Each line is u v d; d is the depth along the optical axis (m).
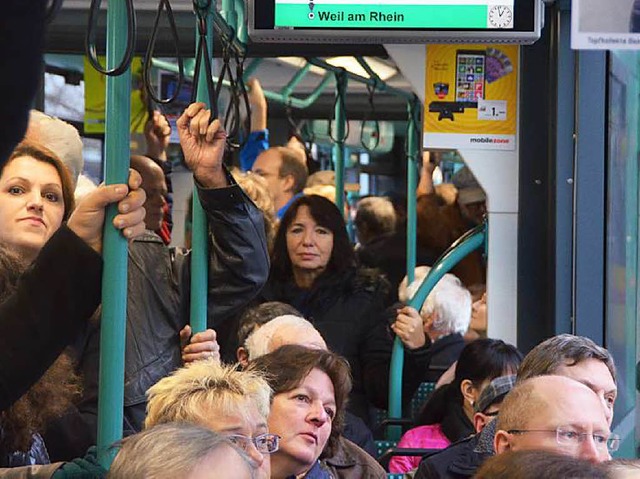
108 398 5.39
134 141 13.95
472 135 11.58
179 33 11.04
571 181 11.21
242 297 7.44
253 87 15.48
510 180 11.61
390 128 20.58
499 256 11.63
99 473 5.38
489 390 8.87
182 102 14.70
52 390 5.69
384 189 21.03
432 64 11.58
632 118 11.23
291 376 6.80
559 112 11.20
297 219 11.57
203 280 7.34
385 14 8.73
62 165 6.28
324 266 11.59
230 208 7.11
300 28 8.70
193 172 7.05
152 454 4.22
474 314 14.06
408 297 12.52
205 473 4.18
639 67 11.23
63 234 4.90
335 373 6.91
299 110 18.06
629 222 11.19
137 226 5.27
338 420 7.39
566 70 11.16
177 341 7.46
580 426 6.20
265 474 5.62
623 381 11.00
